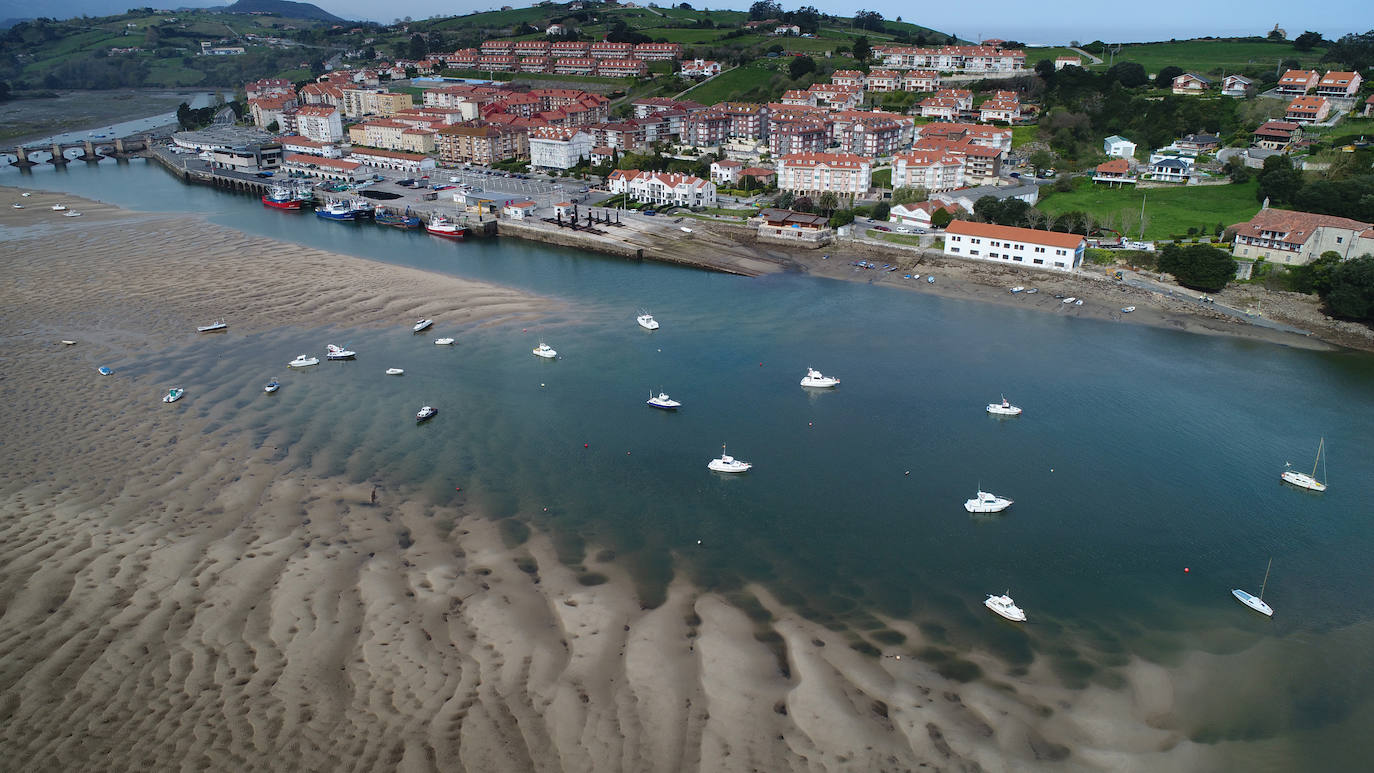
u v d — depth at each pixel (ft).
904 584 263.08
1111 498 314.55
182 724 195.52
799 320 501.97
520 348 453.17
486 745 191.83
